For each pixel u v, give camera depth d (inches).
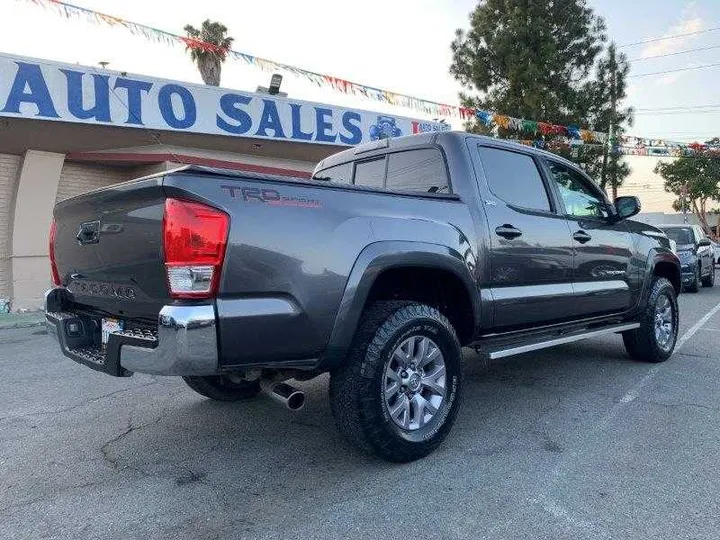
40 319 390.3
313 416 171.3
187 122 427.8
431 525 107.3
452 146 160.9
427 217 141.1
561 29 880.3
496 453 140.6
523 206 173.0
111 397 195.2
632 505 113.8
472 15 919.0
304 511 113.6
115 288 126.3
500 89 881.5
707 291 578.2
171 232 105.0
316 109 492.4
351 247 122.6
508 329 167.0
